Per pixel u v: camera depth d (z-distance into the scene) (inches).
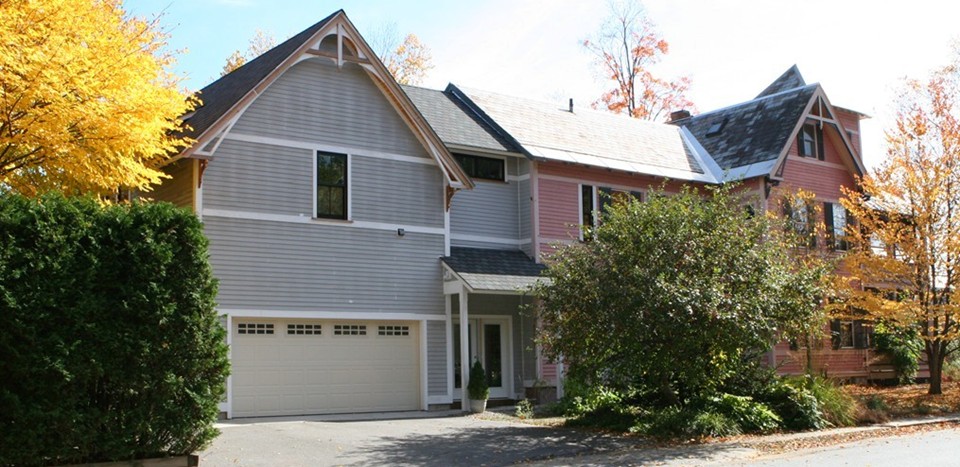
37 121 580.4
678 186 1135.6
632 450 601.0
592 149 1088.8
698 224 680.4
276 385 785.6
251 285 771.4
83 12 598.9
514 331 991.6
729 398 717.9
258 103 794.8
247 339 774.5
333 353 821.2
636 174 1082.7
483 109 1058.1
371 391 839.1
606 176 1067.3
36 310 434.9
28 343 433.1
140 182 657.0
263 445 591.2
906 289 1006.4
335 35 832.3
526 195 1010.7
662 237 664.4
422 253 879.1
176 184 782.5
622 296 644.7
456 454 572.4
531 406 851.4
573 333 682.2
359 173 847.1
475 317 963.3
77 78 576.7
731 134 1263.5
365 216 844.6
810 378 824.3
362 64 842.2
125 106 606.2
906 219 1007.0
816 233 1056.2
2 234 434.0
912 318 981.8
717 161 1224.2
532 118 1098.1
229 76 936.3
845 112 1380.4
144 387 460.4
